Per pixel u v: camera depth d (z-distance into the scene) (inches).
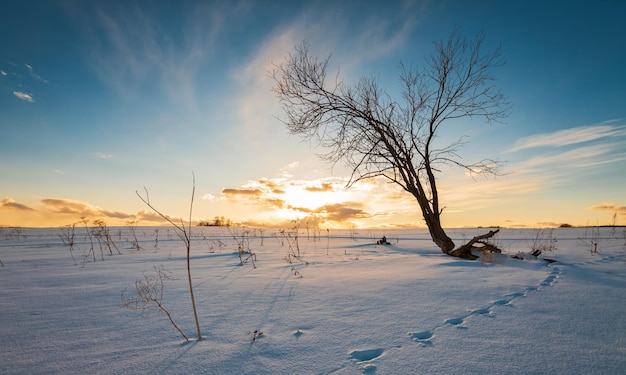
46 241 532.4
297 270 237.9
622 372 78.7
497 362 84.1
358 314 125.7
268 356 90.0
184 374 80.4
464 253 323.3
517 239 550.0
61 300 150.3
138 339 103.4
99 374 80.3
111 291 168.2
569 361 84.7
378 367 82.2
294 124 405.1
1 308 137.3
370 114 390.0
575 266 257.9
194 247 448.1
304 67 397.7
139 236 660.1
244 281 194.1
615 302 143.2
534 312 127.7
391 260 295.3
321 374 79.6
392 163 387.5
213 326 115.0
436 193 377.7
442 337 101.7
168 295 159.9
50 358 89.4
